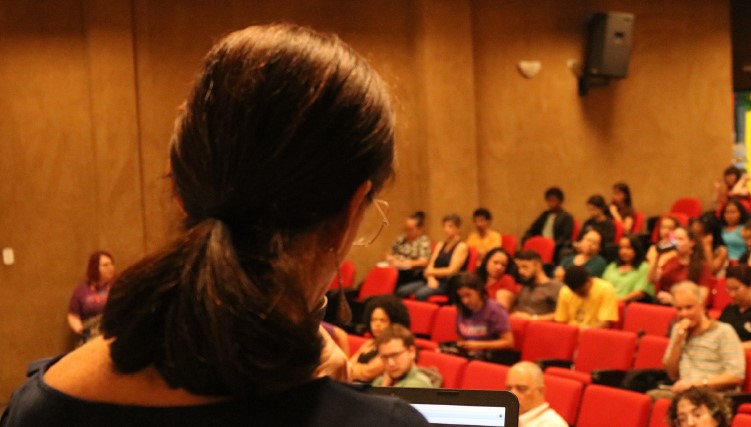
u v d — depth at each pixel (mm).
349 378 808
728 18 10500
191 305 583
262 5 8742
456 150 9320
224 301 579
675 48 10414
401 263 8844
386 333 4738
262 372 590
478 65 9656
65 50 8031
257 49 627
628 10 10203
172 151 662
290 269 603
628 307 6562
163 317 604
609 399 4770
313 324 646
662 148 10406
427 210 9305
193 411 607
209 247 594
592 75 9883
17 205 7961
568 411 4902
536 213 9898
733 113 11438
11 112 7938
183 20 8422
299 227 627
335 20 9047
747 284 5863
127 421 613
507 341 6289
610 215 9797
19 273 7984
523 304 7223
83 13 8055
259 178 613
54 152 8039
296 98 614
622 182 10180
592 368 5906
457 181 9328
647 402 4641
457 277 6422
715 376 5188
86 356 649
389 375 4723
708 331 5301
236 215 618
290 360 603
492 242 9039
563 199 9594
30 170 7996
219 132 617
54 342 8062
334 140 620
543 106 9906
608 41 9742
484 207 9711
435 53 9219
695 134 10492
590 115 10109
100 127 8023
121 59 8055
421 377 4715
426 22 9172
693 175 10500
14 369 7965
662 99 10398
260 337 584
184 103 661
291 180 615
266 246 609
